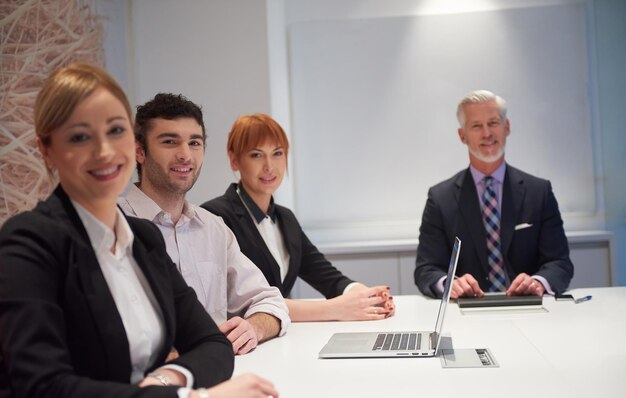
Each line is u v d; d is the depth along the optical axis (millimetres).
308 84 4645
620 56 4410
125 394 1071
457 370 1621
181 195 2057
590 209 4461
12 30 3254
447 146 4566
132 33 4184
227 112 4184
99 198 1194
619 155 4418
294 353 1871
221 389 1158
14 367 1046
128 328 1239
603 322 2125
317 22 4617
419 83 4574
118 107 1175
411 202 4602
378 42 4590
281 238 2771
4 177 3184
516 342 1899
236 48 4172
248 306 2174
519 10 4477
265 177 2639
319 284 2828
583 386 1446
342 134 4633
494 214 3084
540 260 3023
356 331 2141
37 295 1088
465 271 3082
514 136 4516
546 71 4473
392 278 4316
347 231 4645
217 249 2160
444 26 4543
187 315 1447
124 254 1290
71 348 1146
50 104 1145
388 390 1477
